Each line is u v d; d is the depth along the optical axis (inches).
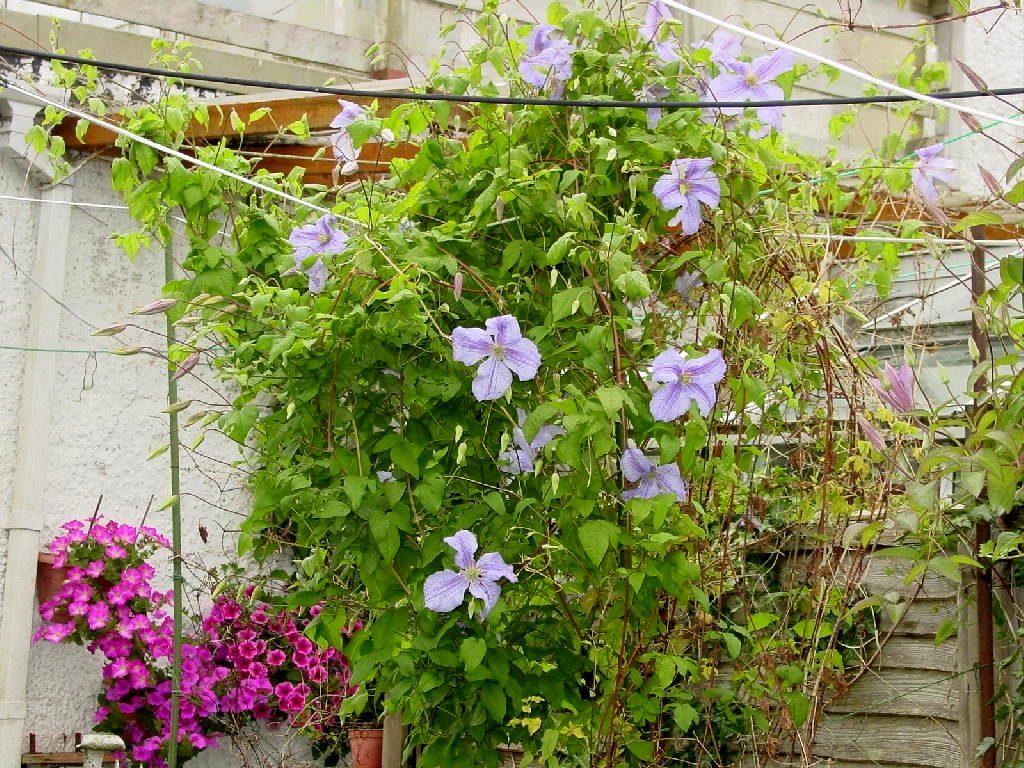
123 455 195.0
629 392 120.7
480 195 126.6
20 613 177.9
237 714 194.1
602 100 120.3
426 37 216.4
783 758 158.2
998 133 249.1
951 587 146.5
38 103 180.4
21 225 184.9
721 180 130.3
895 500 140.5
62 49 175.2
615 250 116.2
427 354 126.2
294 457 130.1
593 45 126.9
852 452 146.8
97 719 183.8
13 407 182.4
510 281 126.2
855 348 149.6
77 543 181.9
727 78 128.9
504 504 125.8
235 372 127.6
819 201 155.9
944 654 147.1
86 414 191.9
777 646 143.6
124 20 190.7
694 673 127.6
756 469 157.3
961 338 175.9
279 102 180.9
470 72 130.7
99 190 195.2
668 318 140.6
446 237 123.3
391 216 126.6
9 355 182.5
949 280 181.0
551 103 113.3
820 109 242.5
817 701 142.1
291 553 204.1
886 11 245.9
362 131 126.4
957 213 180.9
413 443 123.2
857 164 164.6
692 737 157.9
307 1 215.2
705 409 116.5
